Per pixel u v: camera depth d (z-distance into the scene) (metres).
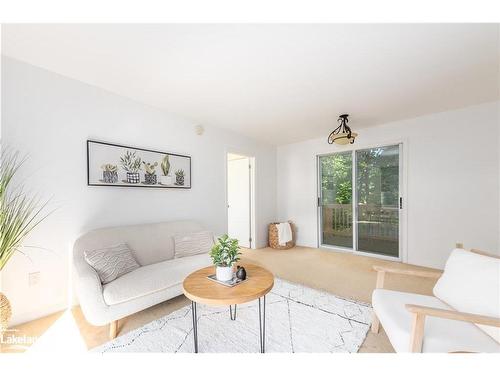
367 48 1.79
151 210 2.87
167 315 2.03
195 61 1.96
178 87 2.42
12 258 1.88
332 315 2.00
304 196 4.76
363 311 2.06
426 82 2.34
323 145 4.47
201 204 3.51
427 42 1.71
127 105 2.66
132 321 1.95
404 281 2.78
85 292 1.64
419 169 3.39
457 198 3.11
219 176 3.81
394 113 3.23
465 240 3.05
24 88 1.96
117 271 1.92
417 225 3.41
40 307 2.00
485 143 2.92
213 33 1.61
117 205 2.55
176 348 1.59
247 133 4.21
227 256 1.72
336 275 3.02
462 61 1.96
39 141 2.03
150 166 2.84
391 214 3.73
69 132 2.21
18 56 1.88
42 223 2.03
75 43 1.72
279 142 4.88
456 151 3.10
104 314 1.65
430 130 3.29
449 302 1.42
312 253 4.18
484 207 2.93
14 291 1.89
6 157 1.88
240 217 4.81
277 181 5.18
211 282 1.67
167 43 1.72
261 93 2.57
